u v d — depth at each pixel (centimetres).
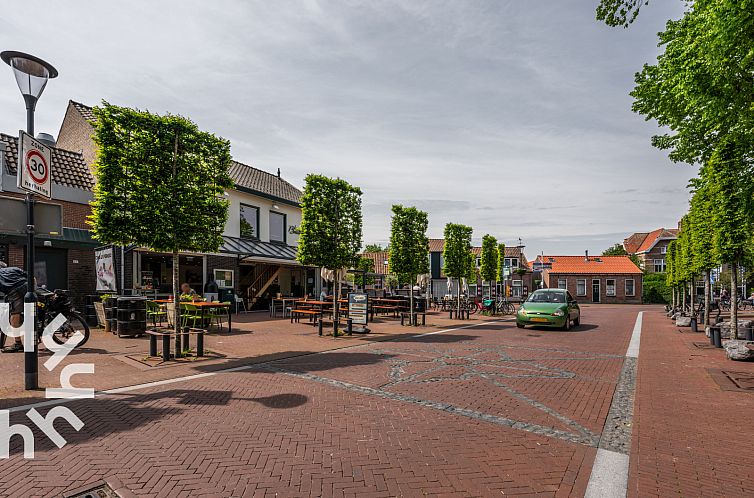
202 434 447
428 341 1182
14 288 866
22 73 591
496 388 661
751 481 357
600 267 5028
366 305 1336
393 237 1619
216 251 960
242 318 1741
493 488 342
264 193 2269
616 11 825
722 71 705
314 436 446
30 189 595
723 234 1135
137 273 1675
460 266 2052
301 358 888
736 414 535
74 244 1443
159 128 845
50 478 347
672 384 697
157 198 820
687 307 2502
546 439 450
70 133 2027
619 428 487
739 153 1048
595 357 955
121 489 331
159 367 768
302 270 2659
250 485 341
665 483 354
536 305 1554
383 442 433
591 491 339
